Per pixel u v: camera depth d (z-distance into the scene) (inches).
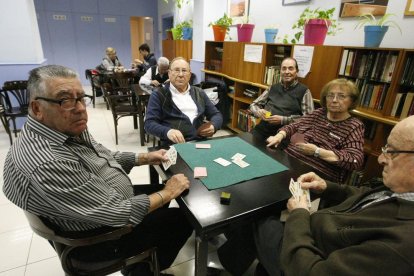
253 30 144.6
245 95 143.0
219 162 54.4
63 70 36.0
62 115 36.0
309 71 94.4
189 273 58.9
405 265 23.5
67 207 33.7
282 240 37.5
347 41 95.7
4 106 131.3
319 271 28.2
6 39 137.6
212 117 84.9
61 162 34.1
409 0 75.6
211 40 171.9
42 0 257.8
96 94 231.3
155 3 307.9
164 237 47.7
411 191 29.2
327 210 39.1
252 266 56.9
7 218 74.9
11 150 35.6
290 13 119.3
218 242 66.7
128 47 313.6
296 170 52.3
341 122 65.8
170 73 81.1
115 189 43.7
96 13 284.0
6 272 57.9
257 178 48.7
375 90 79.4
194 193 43.2
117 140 135.3
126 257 43.3
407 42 77.9
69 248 37.7
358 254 26.4
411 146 27.8
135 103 145.1
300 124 74.9
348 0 92.5
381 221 28.8
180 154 58.1
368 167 79.0
